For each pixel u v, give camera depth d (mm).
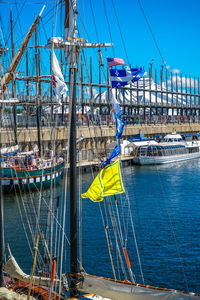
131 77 15727
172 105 137000
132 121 109562
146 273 24281
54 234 30469
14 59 31250
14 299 12586
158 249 28438
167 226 34312
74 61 14633
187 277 23641
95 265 25344
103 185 14000
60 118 81375
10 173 49375
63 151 59688
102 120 89500
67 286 13703
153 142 94625
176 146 96500
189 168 79750
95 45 14914
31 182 50812
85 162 71750
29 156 53188
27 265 24109
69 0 14750
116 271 24531
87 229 32875
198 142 105625
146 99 149250
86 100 83062
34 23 30328
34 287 14547
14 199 47219
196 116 151625
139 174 70562
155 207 41781
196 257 26750
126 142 91250
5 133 53625
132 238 31016
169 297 11094
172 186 56188
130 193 50375
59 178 56750
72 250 14242
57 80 16406
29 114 61844
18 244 27953
